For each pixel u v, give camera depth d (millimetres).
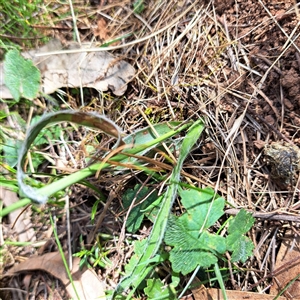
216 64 217
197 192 197
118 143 167
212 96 213
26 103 246
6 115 237
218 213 194
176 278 196
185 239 188
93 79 235
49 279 234
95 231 218
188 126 207
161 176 210
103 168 194
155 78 228
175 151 210
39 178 240
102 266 220
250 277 200
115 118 234
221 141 211
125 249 218
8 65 204
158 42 235
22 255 241
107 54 237
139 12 247
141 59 237
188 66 222
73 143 241
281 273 192
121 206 222
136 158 196
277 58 200
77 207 235
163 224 178
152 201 211
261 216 196
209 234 191
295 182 197
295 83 196
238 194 207
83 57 238
